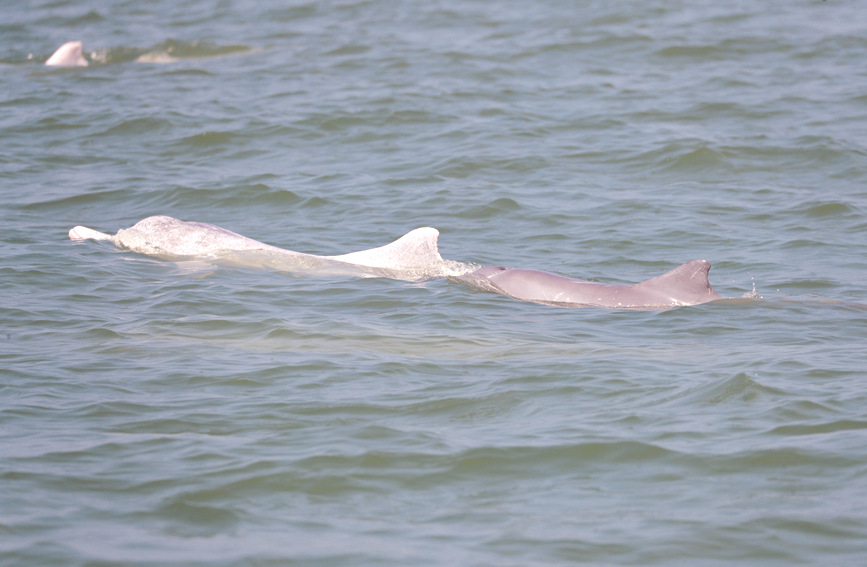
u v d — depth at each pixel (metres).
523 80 99.25
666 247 57.06
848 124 80.94
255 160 77.62
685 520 24.86
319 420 31.56
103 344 39.81
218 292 47.97
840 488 26.14
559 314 45.00
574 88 95.69
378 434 30.36
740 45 109.25
